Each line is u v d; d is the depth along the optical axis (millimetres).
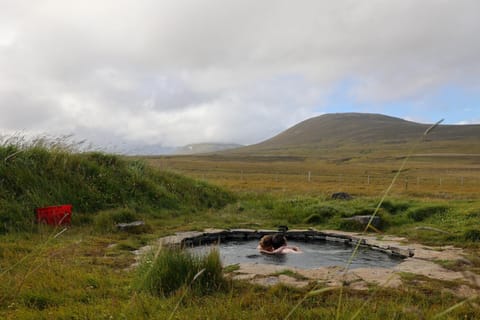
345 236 13094
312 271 7949
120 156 18500
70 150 16641
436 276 7734
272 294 6176
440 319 4953
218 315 5016
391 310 5289
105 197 14648
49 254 8422
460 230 12523
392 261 10531
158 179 17984
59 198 13445
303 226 15141
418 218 15133
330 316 4973
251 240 13375
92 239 10852
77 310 5156
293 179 57375
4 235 10531
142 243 10828
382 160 146250
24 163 13961
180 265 6438
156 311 5168
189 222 14672
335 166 119125
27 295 5629
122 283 6668
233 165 116000
